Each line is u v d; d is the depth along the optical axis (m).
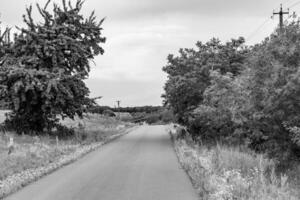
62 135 32.69
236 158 17.11
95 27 34.94
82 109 33.59
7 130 32.03
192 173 15.73
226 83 25.09
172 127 59.88
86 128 44.72
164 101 35.22
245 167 15.78
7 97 31.19
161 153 24.59
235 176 13.02
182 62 31.78
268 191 11.48
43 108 31.12
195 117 29.64
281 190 11.38
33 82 30.00
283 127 16.50
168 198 11.78
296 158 16.84
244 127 22.31
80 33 34.59
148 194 12.38
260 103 16.81
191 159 19.50
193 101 31.16
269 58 16.59
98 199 11.75
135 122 96.94
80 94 32.75
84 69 34.72
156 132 50.38
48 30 32.59
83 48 33.75
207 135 29.98
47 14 33.69
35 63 31.77
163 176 15.86
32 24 32.72
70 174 16.39
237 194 10.96
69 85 32.12
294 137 15.19
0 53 32.75
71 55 33.34
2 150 21.08
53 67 32.50
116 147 28.69
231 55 31.73
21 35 32.31
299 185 13.55
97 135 36.09
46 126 33.50
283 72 15.64
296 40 16.45
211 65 30.44
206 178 13.76
